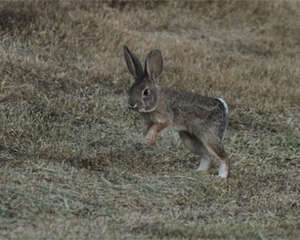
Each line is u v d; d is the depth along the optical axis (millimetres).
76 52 19156
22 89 15797
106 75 17812
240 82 19250
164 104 12688
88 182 11852
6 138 13625
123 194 11492
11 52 17844
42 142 13641
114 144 14273
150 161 13594
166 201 11414
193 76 18984
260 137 15922
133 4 24484
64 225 9781
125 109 16031
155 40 21438
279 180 13125
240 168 13719
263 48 23656
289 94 18906
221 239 9742
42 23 20016
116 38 20547
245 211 11297
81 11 21578
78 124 14984
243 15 25609
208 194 12008
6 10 19906
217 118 13125
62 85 16672
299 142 15672
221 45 23156
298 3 27828
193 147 13469
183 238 9656
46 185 11320
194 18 24703
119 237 9375
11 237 9039
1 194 10625
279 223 10617
